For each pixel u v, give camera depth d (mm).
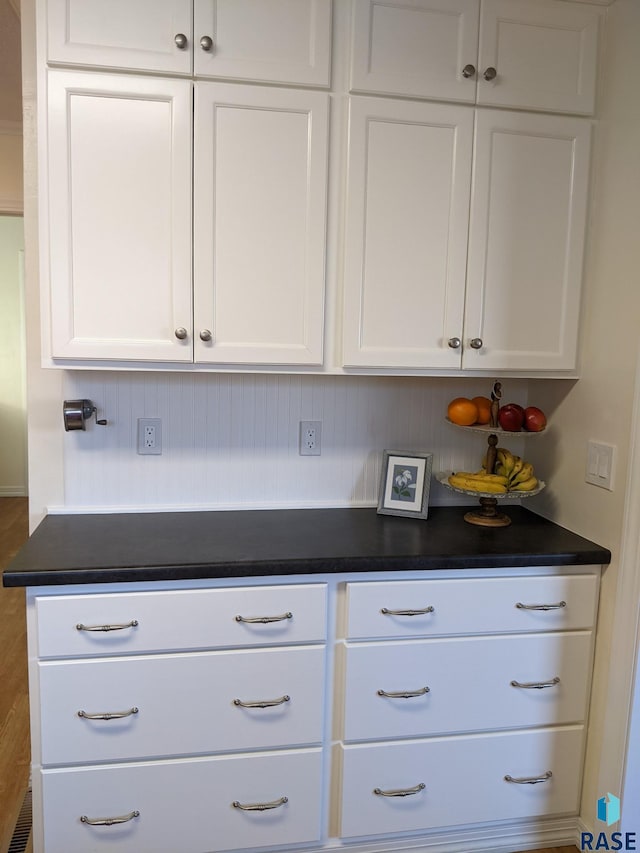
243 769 1616
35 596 1478
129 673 1530
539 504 2117
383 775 1697
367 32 1662
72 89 1555
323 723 1649
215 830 1624
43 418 1916
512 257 1807
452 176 1748
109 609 1505
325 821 1701
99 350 1631
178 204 1623
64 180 1579
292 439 2062
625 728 1652
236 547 1669
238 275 1672
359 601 1624
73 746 1529
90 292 1618
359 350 1753
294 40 1633
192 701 1568
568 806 1830
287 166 1661
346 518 1993
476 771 1749
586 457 1855
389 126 1703
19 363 5367
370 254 1731
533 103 1763
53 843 1555
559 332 1865
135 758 1562
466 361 1810
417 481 2025
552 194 1812
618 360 1718
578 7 1763
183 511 2018
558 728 1792
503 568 1700
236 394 2012
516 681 1739
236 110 1625
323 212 1689
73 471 1948
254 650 1586
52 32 1528
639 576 1607
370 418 2107
